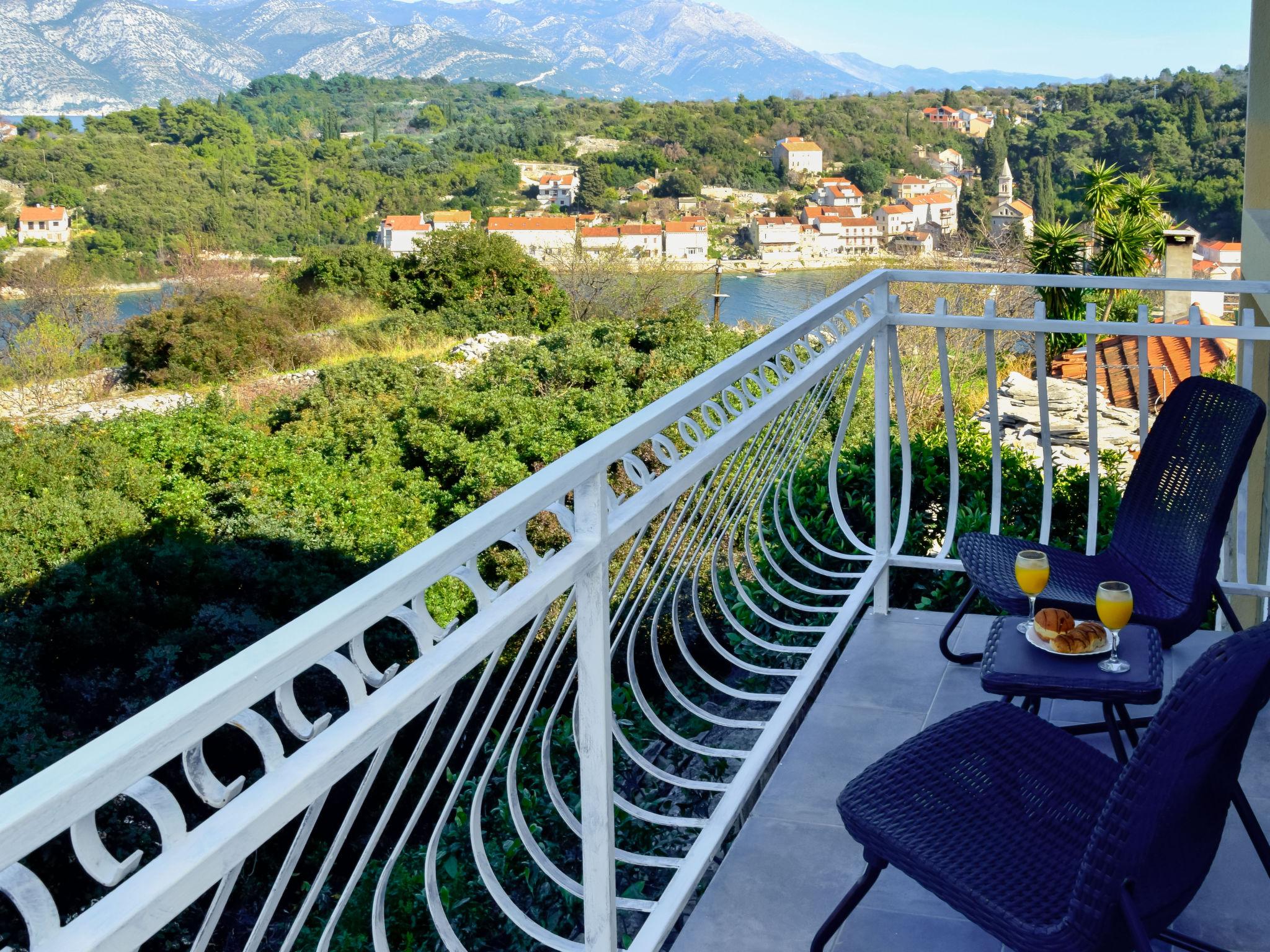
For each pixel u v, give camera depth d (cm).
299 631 80
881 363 274
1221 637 258
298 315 2580
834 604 340
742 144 8238
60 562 878
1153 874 119
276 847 555
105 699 733
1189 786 116
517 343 1905
